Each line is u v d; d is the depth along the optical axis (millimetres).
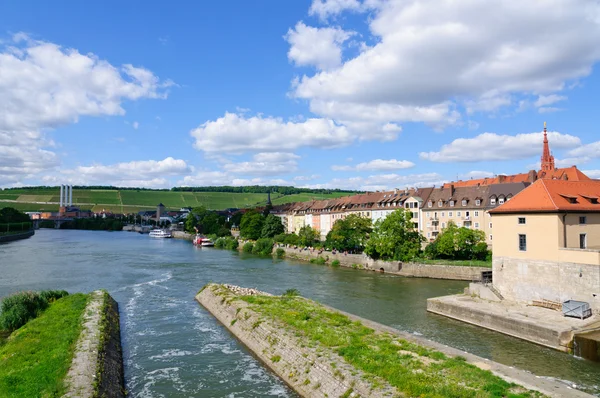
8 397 23797
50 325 38500
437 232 103312
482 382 24562
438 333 41125
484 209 97000
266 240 125062
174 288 65938
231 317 44250
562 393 23266
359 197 136875
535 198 46219
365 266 88812
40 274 79312
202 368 33406
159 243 168500
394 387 24281
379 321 45688
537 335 37656
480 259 82312
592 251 40250
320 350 30719
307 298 54500
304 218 165625
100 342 33875
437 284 69562
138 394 29047
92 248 138000
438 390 23188
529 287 45656
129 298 58594
